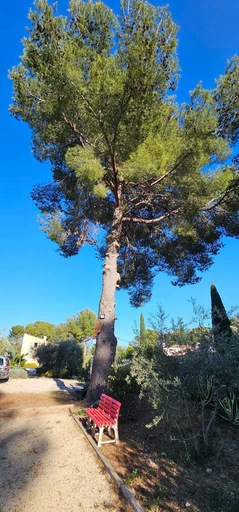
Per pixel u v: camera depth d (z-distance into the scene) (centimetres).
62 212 1031
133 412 648
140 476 384
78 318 4400
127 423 611
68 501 331
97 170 653
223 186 744
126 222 990
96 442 495
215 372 461
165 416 515
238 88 714
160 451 472
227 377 473
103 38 688
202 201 776
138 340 518
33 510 314
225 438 500
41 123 782
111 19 668
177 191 812
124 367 684
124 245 1107
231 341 499
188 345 487
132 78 607
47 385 1205
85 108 674
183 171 738
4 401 795
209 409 611
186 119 712
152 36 628
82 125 727
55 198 1059
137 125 664
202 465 423
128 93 623
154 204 934
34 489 354
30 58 650
